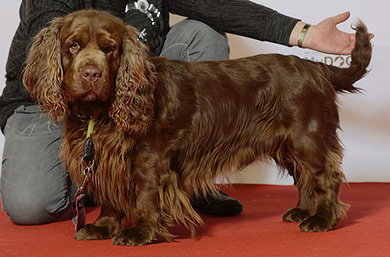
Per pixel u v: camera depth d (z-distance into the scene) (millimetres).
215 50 3682
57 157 3297
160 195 2604
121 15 3643
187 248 2428
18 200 3174
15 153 3309
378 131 5059
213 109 2877
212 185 2980
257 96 2967
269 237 2645
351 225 2926
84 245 2527
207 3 3666
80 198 2654
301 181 3098
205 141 2877
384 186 4793
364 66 3078
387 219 3086
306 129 2920
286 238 2604
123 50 2598
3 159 3387
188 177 2865
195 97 2842
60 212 3320
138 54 2602
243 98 2951
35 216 3209
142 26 3570
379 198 4066
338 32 3443
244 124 2973
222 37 3752
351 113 5062
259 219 3260
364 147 5082
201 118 2840
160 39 3730
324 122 2943
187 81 2855
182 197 2670
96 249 2430
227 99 2918
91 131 2611
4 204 3297
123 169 2604
